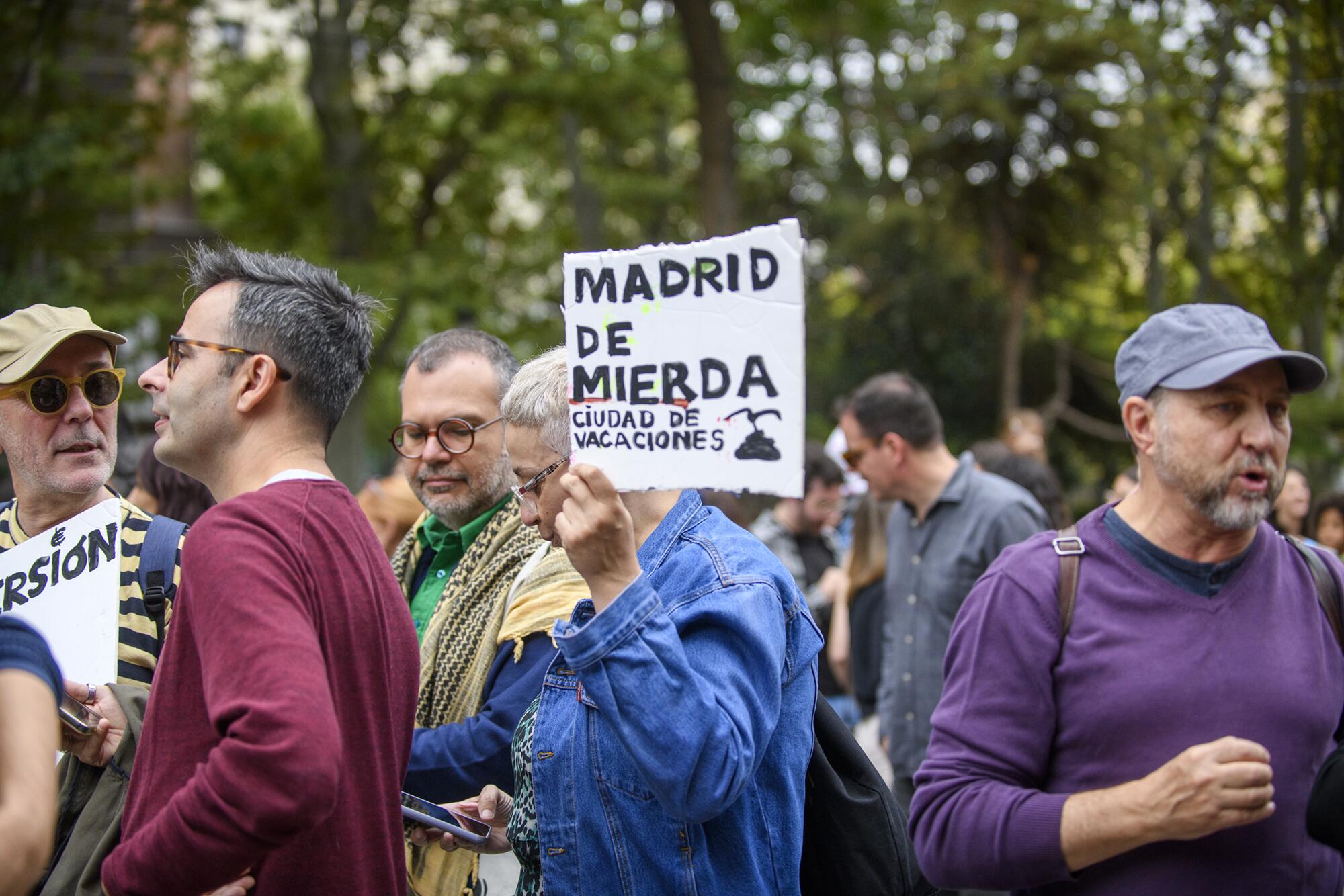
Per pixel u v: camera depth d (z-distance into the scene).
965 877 2.15
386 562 2.14
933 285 15.80
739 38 16.86
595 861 2.16
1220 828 1.92
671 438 1.93
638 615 1.95
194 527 1.89
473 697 2.82
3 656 1.62
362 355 2.23
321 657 1.80
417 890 2.77
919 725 4.11
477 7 17.05
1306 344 6.80
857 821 2.41
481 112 17.69
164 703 1.88
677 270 1.93
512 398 2.34
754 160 20.62
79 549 2.62
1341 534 5.28
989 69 12.12
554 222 21.16
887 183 17.78
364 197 17.73
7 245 11.87
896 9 17.42
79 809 2.38
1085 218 12.05
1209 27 6.64
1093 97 11.27
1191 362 2.10
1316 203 6.45
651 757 1.91
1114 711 2.12
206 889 1.74
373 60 17.05
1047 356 15.51
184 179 15.65
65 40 12.80
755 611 2.10
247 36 17.78
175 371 2.06
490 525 3.03
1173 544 2.17
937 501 4.17
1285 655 2.11
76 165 12.20
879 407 4.18
